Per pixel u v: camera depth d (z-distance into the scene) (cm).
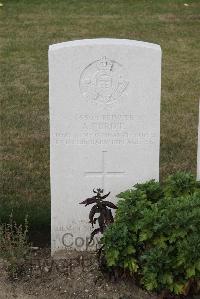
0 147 377
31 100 445
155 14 655
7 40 577
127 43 270
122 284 268
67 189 285
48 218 301
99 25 618
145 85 275
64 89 273
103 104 276
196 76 495
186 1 701
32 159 364
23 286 269
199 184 275
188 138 389
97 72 272
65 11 664
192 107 435
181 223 246
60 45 270
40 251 292
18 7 678
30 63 520
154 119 279
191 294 257
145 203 263
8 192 329
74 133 279
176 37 589
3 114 421
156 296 262
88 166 283
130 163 285
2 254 279
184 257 244
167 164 358
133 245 257
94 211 269
